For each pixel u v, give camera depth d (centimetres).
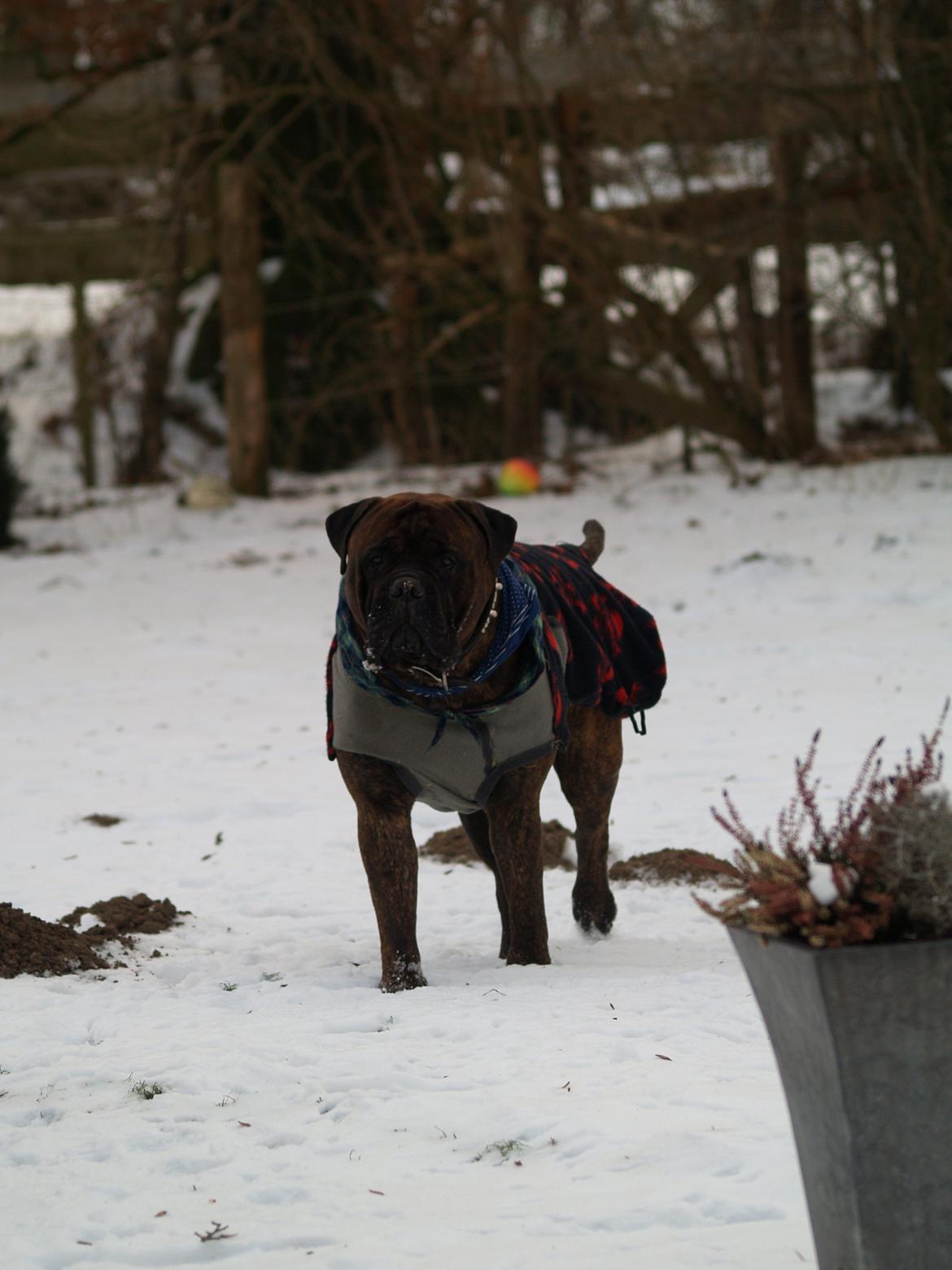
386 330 2975
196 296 3447
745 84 2417
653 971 669
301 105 2762
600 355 2802
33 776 1217
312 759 1259
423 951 748
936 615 1623
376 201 3130
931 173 2472
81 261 3156
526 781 681
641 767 1145
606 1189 399
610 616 755
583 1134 441
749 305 2788
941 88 2453
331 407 3216
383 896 667
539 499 2619
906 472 2534
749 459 2866
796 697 1341
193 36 2925
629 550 2116
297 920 820
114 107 3098
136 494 2956
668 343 2700
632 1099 471
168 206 3073
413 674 633
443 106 2639
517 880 697
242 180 2802
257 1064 529
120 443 3334
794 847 322
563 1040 544
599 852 772
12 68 3089
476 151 2617
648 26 2514
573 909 779
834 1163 313
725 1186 392
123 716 1436
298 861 954
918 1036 303
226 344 2867
